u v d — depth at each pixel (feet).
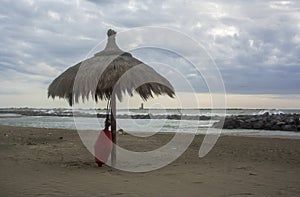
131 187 22.54
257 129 107.86
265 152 41.81
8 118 202.08
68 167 30.45
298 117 125.08
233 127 112.78
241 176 26.50
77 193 20.85
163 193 20.99
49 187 22.41
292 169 29.81
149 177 26.00
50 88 29.71
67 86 28.53
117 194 20.67
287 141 55.83
